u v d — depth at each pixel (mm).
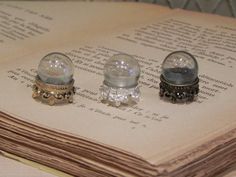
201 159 144
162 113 161
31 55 199
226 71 189
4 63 193
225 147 151
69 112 161
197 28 229
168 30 226
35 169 156
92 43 210
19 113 159
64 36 223
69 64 168
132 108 164
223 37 220
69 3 262
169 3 266
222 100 170
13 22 237
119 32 223
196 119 157
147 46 209
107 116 159
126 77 164
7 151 162
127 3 262
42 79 165
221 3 254
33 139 155
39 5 257
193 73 168
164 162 135
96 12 251
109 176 141
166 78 168
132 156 136
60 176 153
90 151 144
